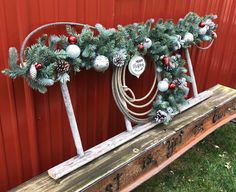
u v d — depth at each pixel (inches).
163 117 72.0
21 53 49.6
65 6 56.6
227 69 123.6
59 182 55.5
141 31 65.3
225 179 91.9
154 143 67.2
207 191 87.3
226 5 104.0
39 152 64.7
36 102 59.4
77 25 58.7
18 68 48.4
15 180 62.4
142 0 71.6
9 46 51.3
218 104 86.8
